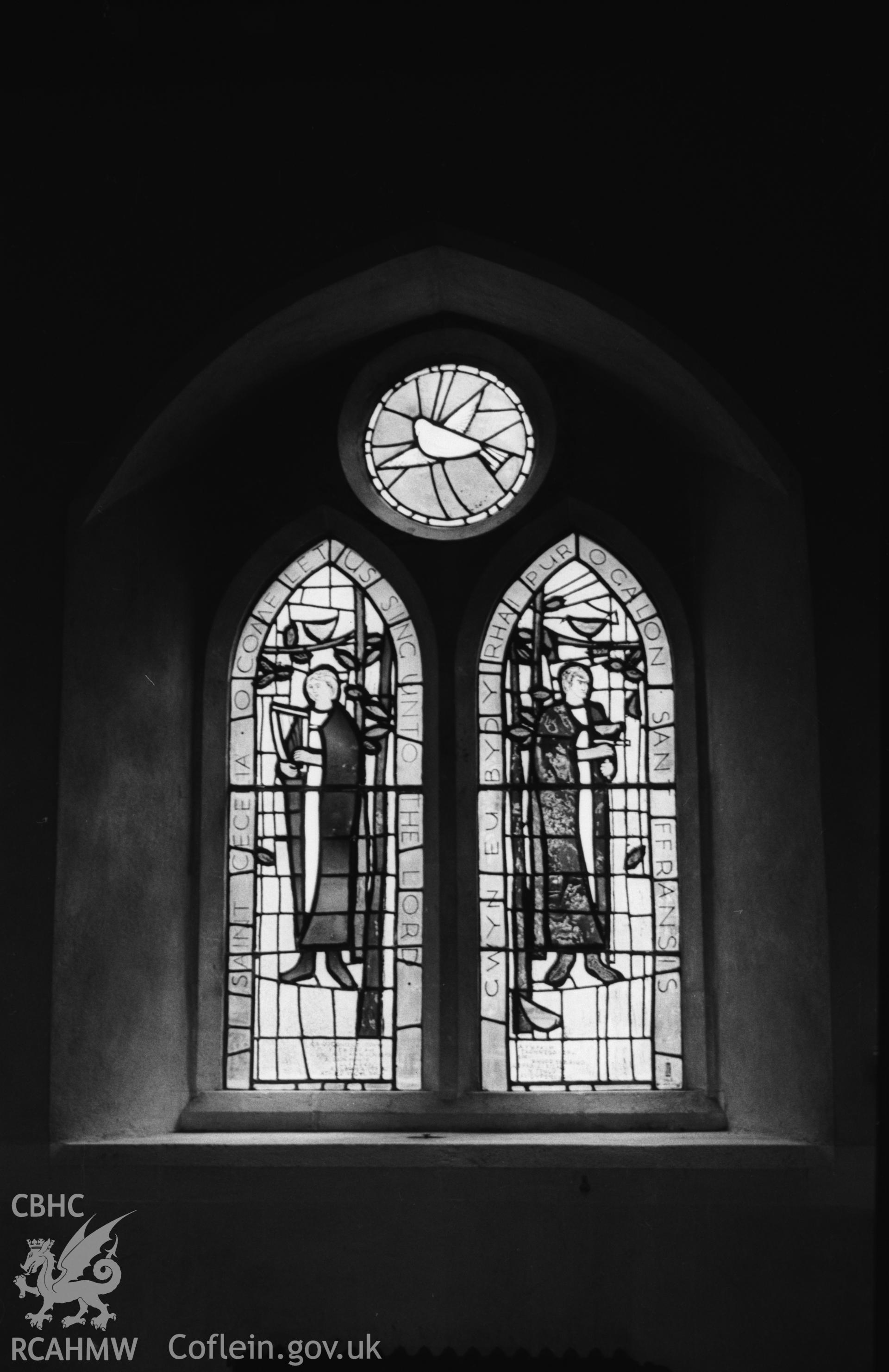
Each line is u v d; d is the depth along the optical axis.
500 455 6.79
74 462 5.77
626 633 6.65
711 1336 5.29
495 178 5.85
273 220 5.89
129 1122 5.84
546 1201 5.45
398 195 5.86
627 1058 6.25
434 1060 6.20
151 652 6.27
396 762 6.55
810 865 5.53
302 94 5.92
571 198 5.84
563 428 6.72
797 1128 5.56
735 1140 5.61
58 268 5.88
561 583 6.70
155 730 6.27
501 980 6.32
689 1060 6.22
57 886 5.57
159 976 6.12
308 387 6.78
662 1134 5.90
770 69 5.81
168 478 6.44
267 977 6.37
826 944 5.39
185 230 5.89
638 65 5.88
